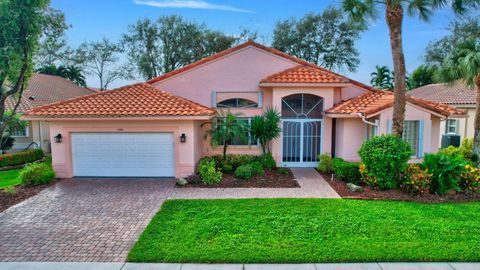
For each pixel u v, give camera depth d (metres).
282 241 8.02
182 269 6.79
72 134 15.27
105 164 15.41
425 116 15.60
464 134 24.17
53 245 7.97
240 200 11.56
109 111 14.66
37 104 25.48
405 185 12.28
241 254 7.34
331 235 8.39
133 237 8.44
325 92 17.20
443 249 7.52
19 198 11.96
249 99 18.11
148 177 15.37
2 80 12.18
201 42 42.28
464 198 11.70
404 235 8.35
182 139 15.04
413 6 13.77
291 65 18.20
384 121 15.20
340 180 14.55
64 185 13.91
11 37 11.72
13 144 23.50
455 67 16.81
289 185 13.85
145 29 42.94
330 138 17.72
